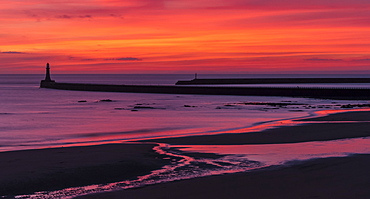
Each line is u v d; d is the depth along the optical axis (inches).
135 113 2380.7
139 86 5354.3
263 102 3282.5
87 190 590.2
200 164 748.0
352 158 779.4
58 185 614.9
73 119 2038.6
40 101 3730.3
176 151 893.2
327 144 994.1
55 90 6279.5
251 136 1164.5
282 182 609.6
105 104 3267.7
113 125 1722.4
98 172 688.4
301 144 999.0
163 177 655.8
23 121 1943.9
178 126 1646.2
